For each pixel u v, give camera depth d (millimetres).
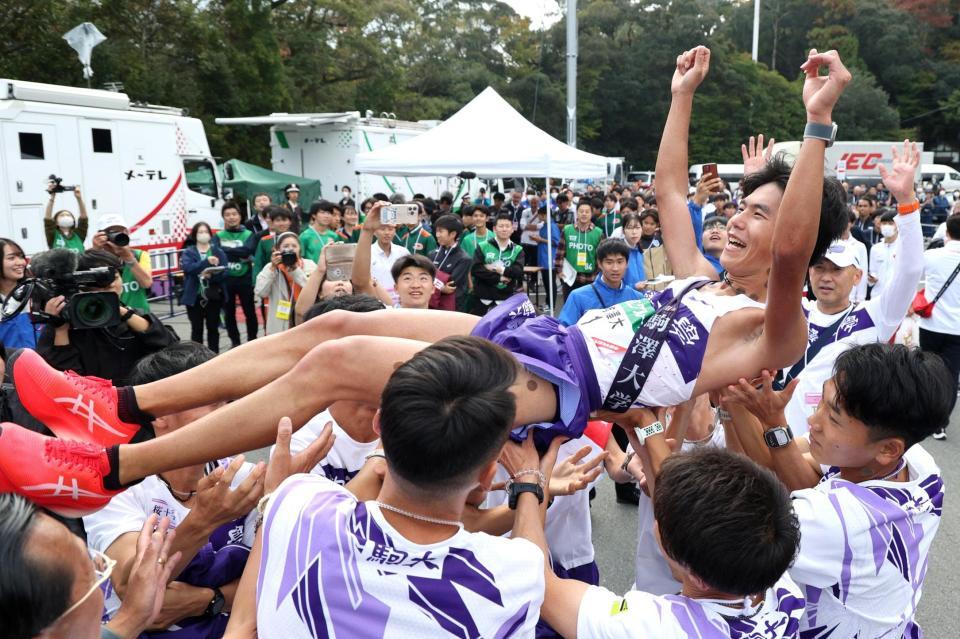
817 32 53844
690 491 1568
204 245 9172
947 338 6582
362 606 1362
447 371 1396
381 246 7227
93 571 1282
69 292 3918
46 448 1784
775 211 2244
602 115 47406
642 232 10062
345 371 1868
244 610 1599
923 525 1937
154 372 2350
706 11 47844
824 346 3584
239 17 23406
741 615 1599
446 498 1400
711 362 2094
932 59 56281
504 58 44844
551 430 1947
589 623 1604
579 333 2047
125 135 12273
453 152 8969
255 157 24828
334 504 1475
